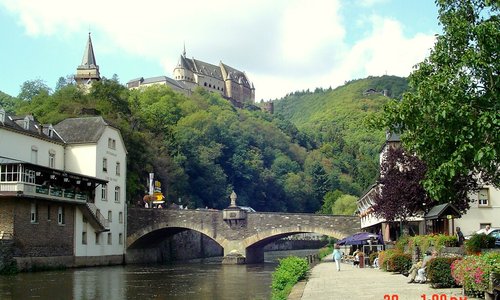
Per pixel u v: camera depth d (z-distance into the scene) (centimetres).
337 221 6644
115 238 6644
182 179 10088
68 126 6512
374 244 5247
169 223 6900
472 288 1769
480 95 1825
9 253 4528
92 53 15662
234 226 6894
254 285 3734
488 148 1706
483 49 1794
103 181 6056
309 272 3581
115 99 9031
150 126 9938
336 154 18638
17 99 12488
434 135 1866
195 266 6297
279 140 16875
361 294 2092
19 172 4647
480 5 1914
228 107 19075
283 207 14362
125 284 3781
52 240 5216
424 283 2489
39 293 3128
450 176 1836
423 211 4228
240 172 13200
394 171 4269
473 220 4684
